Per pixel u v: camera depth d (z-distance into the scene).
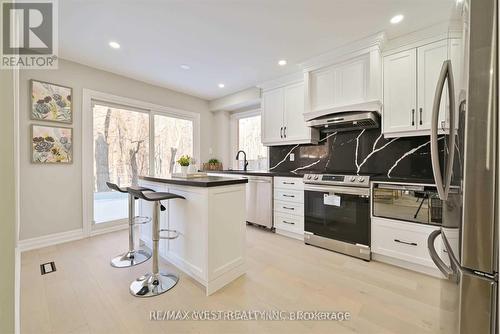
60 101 2.75
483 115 0.65
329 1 1.82
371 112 2.43
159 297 1.70
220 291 1.78
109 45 2.49
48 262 2.23
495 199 0.64
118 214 3.35
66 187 2.81
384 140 2.71
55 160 2.71
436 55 2.13
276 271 2.10
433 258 0.98
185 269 1.95
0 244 0.52
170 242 2.13
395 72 2.36
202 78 3.50
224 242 1.87
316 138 3.23
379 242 2.25
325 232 2.63
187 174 2.18
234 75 3.39
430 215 1.95
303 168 3.54
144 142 3.69
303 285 1.86
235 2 1.83
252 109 4.46
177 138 4.18
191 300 1.66
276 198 3.19
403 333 1.35
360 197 2.35
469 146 0.68
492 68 0.63
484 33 0.65
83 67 2.95
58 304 1.59
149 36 2.32
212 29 2.21
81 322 1.43
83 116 2.94
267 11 1.94
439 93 0.95
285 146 3.79
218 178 2.11
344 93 2.67
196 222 1.83
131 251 2.33
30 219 2.57
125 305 1.60
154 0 1.79
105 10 1.91
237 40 2.41
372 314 1.51
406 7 1.89
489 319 0.67
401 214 2.11
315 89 2.94
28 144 2.54
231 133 4.82
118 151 3.38
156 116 3.86
